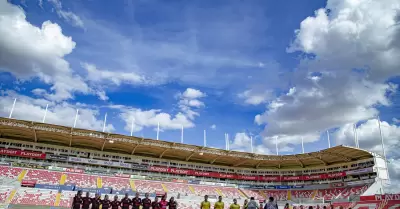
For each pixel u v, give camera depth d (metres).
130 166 75.56
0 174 58.84
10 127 61.25
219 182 84.38
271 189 85.88
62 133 63.41
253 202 21.91
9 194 51.31
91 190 59.00
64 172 66.31
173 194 67.44
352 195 70.25
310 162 84.50
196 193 73.44
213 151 77.56
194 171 82.38
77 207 25.06
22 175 60.44
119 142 69.50
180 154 80.06
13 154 64.31
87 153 72.75
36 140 68.12
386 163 73.62
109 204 26.47
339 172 79.12
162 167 78.94
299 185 84.50
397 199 56.41
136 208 25.94
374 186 69.50
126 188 66.81
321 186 81.44
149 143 70.75
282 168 89.94
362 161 75.38
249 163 87.75
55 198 53.66
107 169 73.19
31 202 50.44
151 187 70.56
